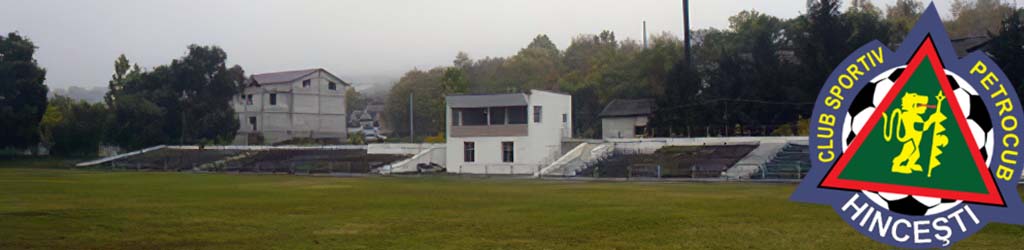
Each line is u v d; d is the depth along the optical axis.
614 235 21.69
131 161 84.88
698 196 33.97
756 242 20.34
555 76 129.25
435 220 25.03
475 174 66.56
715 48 99.50
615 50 131.38
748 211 26.86
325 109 109.81
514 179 56.25
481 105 69.44
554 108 71.44
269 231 22.48
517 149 67.75
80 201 31.38
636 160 61.44
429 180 54.03
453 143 70.69
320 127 109.00
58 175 60.09
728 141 64.62
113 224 23.73
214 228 23.06
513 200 32.47
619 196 34.34
